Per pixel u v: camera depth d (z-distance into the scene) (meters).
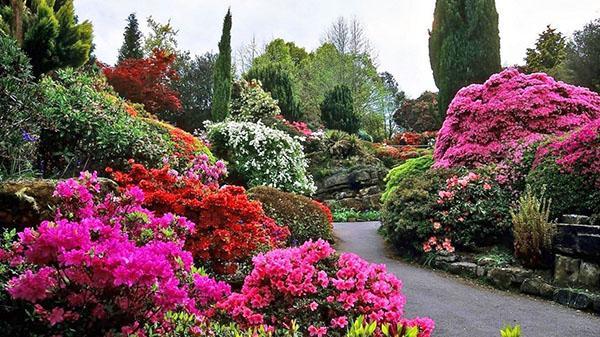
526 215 5.77
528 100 8.34
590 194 5.83
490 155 8.22
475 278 5.98
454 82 14.81
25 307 2.00
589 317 4.42
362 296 2.83
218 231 3.93
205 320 2.44
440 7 15.23
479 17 14.52
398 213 7.64
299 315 2.77
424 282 5.82
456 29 14.84
